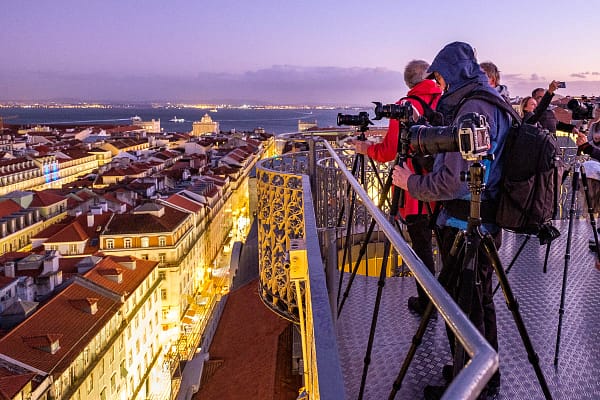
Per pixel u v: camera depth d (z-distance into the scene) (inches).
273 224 259.3
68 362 1056.8
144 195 2615.7
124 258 1647.4
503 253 231.9
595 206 231.5
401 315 160.9
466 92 109.5
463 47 112.0
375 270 263.0
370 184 286.7
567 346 143.5
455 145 81.7
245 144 5147.6
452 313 45.3
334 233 168.6
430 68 115.7
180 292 2016.5
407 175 107.7
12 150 4574.3
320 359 56.5
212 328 852.6
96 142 5506.9
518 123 107.1
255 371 665.6
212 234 2684.5
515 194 103.0
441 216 123.5
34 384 954.7
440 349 138.6
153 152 4495.6
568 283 192.1
